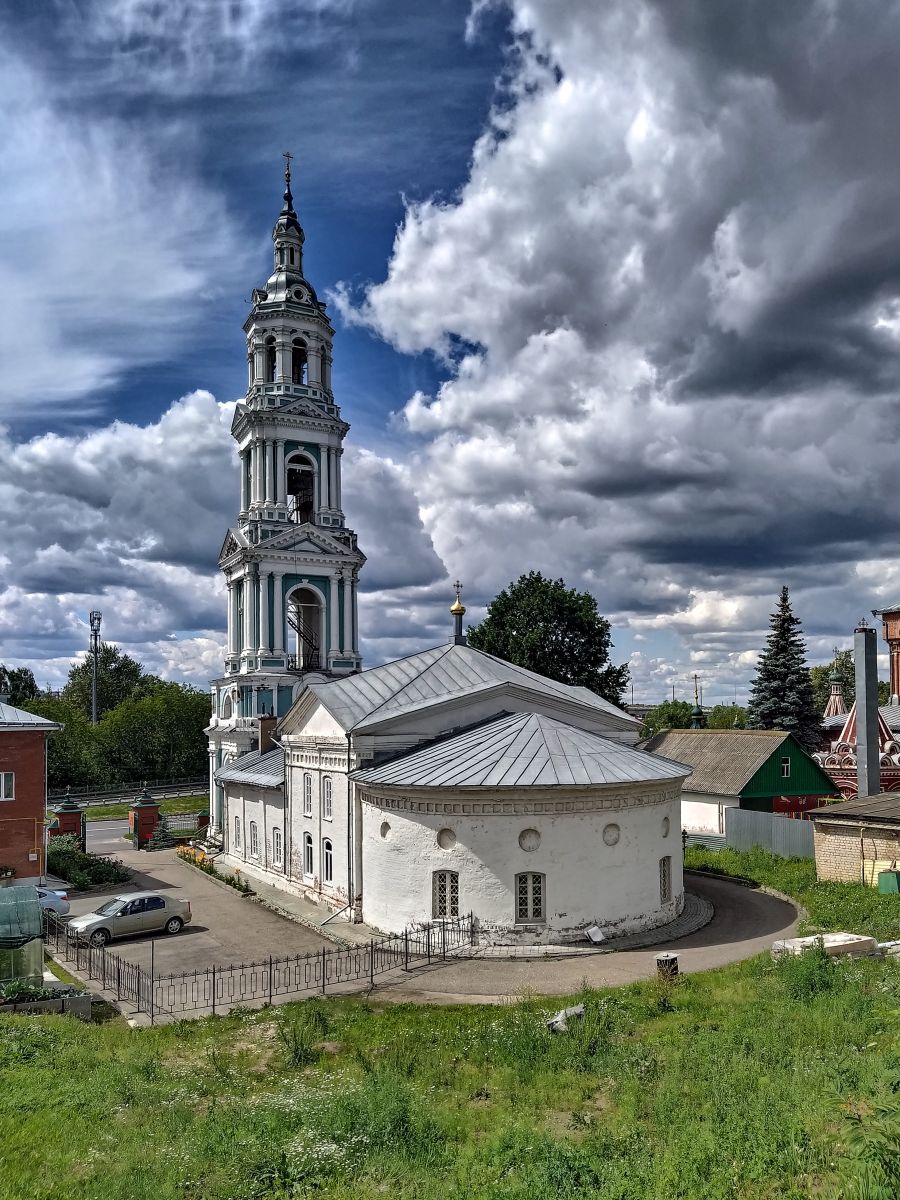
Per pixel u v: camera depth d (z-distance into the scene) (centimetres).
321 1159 1279
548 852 2780
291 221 5803
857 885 3284
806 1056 1525
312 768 3678
